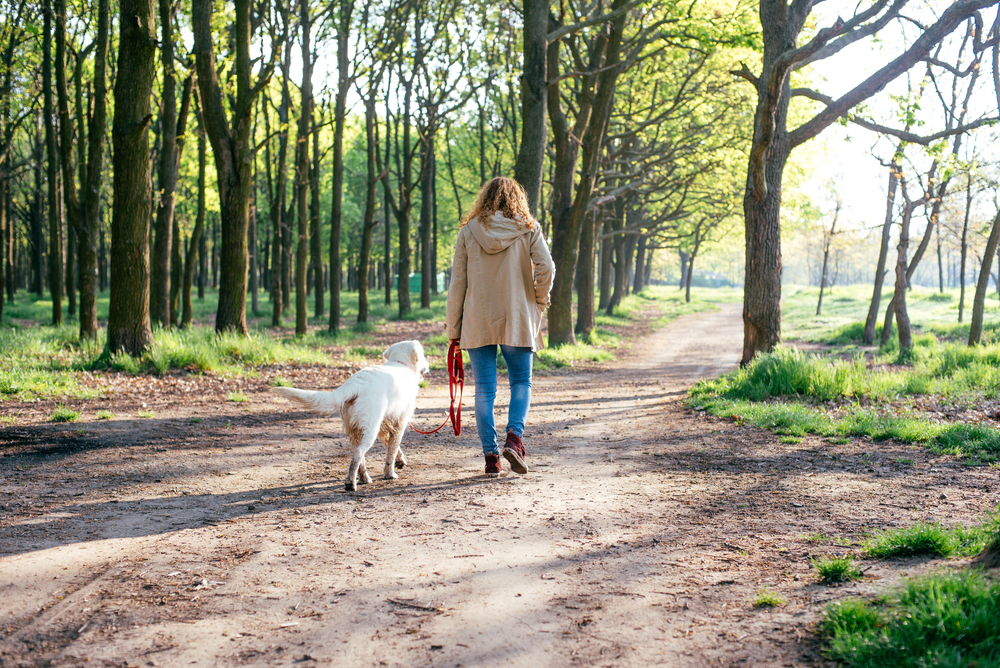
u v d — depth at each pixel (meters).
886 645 2.14
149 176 11.37
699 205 30.34
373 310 32.16
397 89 26.44
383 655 2.29
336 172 21.28
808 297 52.09
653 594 2.79
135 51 10.87
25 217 39.09
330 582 2.94
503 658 2.26
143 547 3.38
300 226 20.52
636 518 3.92
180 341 12.60
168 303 18.86
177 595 2.79
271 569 3.09
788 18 11.42
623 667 2.19
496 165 28.62
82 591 2.81
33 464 5.16
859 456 5.51
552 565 3.15
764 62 11.59
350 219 44.53
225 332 14.15
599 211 22.53
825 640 2.30
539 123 15.48
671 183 23.19
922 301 37.12
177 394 9.41
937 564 2.88
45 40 16.88
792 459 5.50
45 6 15.19
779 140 11.71
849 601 2.45
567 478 5.00
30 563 3.11
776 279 11.71
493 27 21.66
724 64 18.80
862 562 3.02
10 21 17.56
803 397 9.11
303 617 2.59
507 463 5.59
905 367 12.85
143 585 2.89
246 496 4.43
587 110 18.03
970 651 2.11
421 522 3.83
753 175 11.35
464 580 2.96
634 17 19.95
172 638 2.41
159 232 18.59
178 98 19.17
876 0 10.02
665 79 20.62
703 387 10.25
